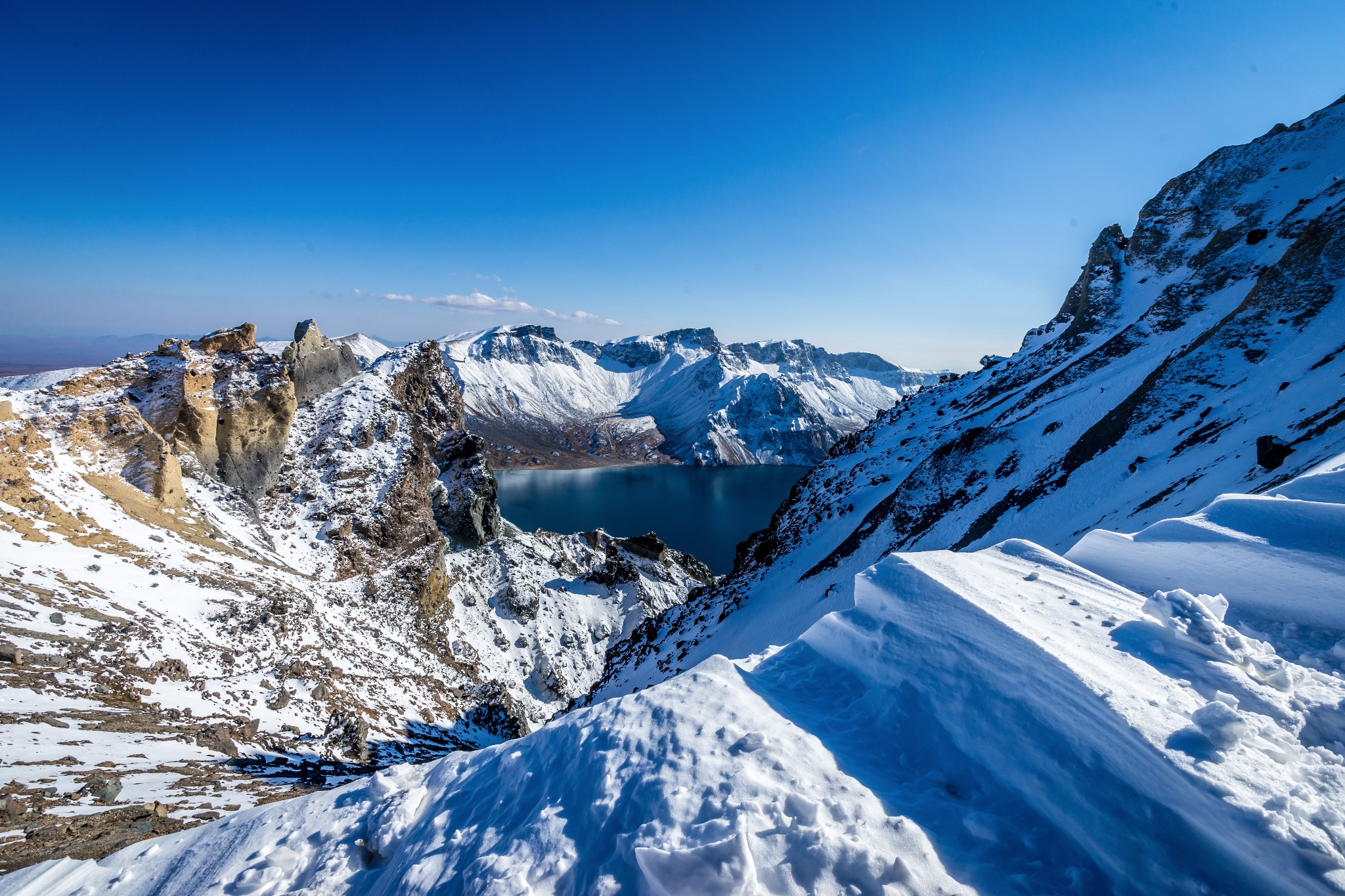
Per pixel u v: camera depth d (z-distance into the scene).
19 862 10.91
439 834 8.58
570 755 8.77
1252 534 10.88
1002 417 69.88
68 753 16.98
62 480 39.22
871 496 71.06
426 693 48.97
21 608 25.80
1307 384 31.97
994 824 6.46
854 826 6.45
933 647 8.95
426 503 79.69
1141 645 8.10
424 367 103.94
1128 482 39.56
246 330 68.81
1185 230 82.69
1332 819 5.14
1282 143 82.62
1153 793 5.87
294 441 73.75
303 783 20.70
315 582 57.75
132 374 58.16
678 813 6.90
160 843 10.91
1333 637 8.45
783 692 9.71
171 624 32.50
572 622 94.62
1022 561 11.60
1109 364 64.94
